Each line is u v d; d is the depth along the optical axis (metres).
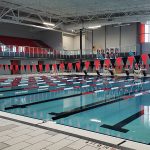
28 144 1.80
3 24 16.11
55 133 2.07
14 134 2.05
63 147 1.73
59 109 3.75
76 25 14.14
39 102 4.43
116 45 16.17
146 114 3.33
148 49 14.88
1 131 2.14
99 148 1.71
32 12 11.69
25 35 17.81
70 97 5.04
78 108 3.81
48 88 6.76
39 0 9.28
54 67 8.67
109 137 1.91
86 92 5.82
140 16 11.77
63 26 14.72
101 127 2.64
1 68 13.95
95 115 3.30
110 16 12.98
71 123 2.84
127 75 11.97
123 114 3.35
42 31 18.81
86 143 1.81
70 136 1.98
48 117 3.17
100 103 4.26
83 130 2.12
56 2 9.60
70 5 10.20
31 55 14.63
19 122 2.46
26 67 11.30
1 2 9.73
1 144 1.82
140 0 9.35
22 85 7.65
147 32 15.11
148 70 13.46
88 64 6.04
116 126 2.69
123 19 12.34
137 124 2.78
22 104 4.22
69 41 18.27
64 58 16.59
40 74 14.38
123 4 10.07
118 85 7.43
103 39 16.77
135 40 15.35
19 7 10.48
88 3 9.84
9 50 13.54
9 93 5.79
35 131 2.13
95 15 12.84
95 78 10.73
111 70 12.21
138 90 6.17
